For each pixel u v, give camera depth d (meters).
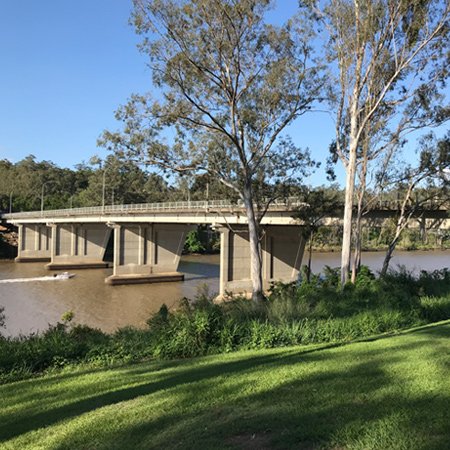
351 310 14.47
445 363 7.14
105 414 6.11
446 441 4.25
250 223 27.92
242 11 22.69
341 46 25.23
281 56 26.11
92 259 90.19
